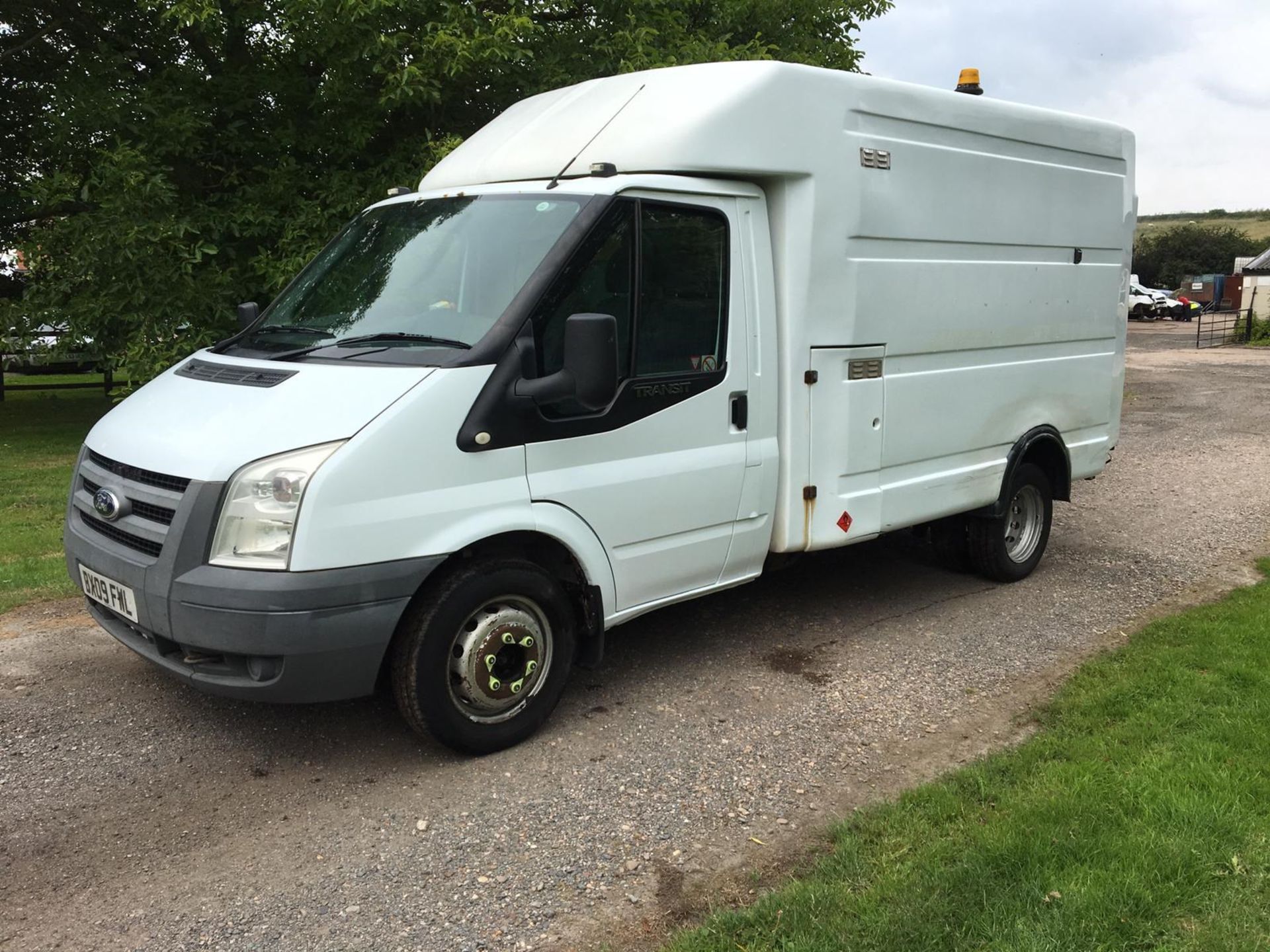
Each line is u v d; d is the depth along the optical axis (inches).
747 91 178.7
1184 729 164.9
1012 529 261.1
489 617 159.2
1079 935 111.9
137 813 145.7
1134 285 1937.7
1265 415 576.1
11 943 117.5
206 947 117.3
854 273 197.8
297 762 161.0
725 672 198.2
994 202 227.5
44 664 197.0
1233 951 109.0
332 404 146.4
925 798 145.4
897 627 224.7
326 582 138.9
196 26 455.5
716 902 125.1
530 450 157.3
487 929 120.6
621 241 167.6
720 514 185.6
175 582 141.0
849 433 202.5
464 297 165.0
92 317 434.9
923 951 110.3
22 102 559.8
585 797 150.7
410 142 461.4
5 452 479.5
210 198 482.6
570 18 481.4
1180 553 286.5
